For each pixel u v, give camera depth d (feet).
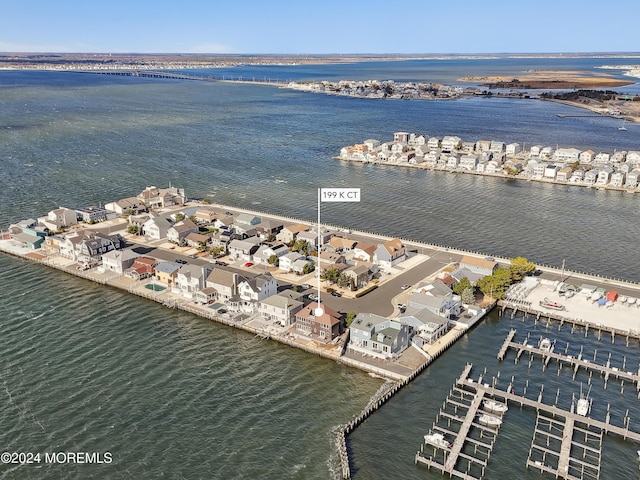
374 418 245.24
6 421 235.40
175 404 250.16
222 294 349.82
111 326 320.70
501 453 224.94
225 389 262.88
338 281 373.81
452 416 245.24
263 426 237.25
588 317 334.44
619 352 302.25
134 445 223.71
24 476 206.08
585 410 247.09
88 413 242.17
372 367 280.10
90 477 206.69
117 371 274.57
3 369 272.92
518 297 361.30
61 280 384.47
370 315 304.91
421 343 302.86
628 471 215.72
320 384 269.23
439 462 218.79
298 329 310.86
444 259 425.28
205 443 225.76
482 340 316.40
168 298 353.92
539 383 274.36
